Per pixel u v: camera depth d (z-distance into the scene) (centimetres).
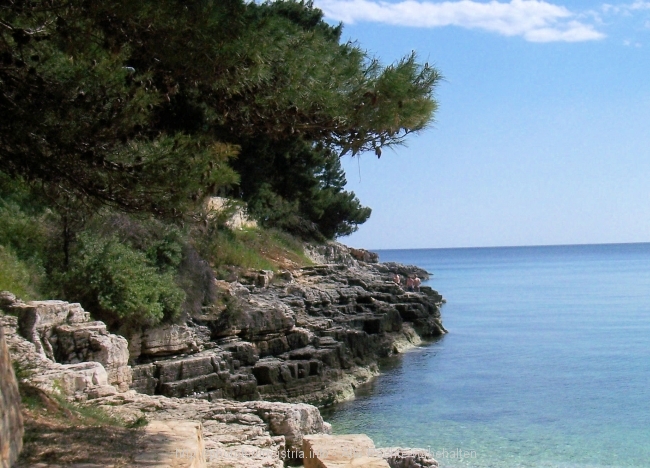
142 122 1098
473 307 7794
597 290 10462
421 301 5078
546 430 2584
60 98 1055
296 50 1065
